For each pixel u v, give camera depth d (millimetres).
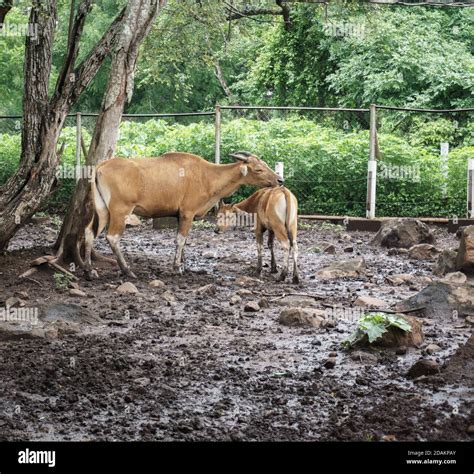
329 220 20031
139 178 12773
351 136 21500
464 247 12828
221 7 20578
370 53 27438
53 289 11961
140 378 8078
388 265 14742
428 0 23688
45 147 13039
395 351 8922
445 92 26703
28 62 12922
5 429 6793
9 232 13125
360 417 6984
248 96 31125
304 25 28688
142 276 13062
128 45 13305
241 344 9305
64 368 8281
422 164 20328
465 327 9992
